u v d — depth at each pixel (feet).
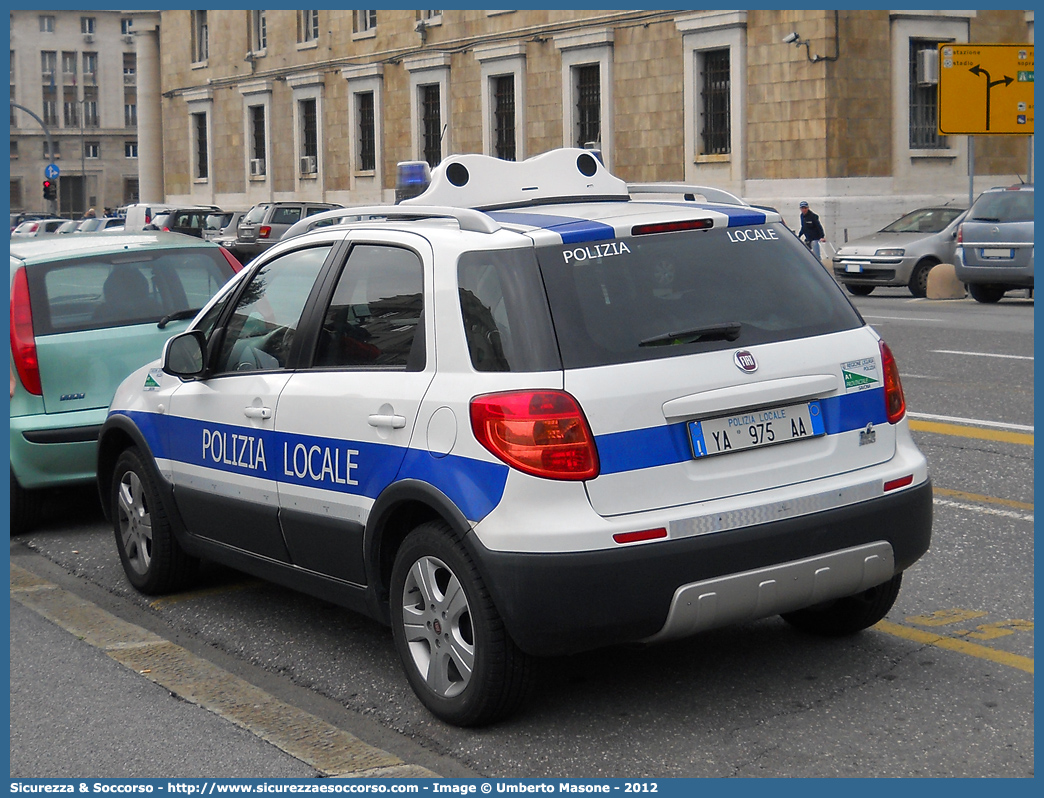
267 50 153.38
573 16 111.55
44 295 23.72
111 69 374.02
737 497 13.78
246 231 105.40
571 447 13.17
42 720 15.05
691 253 14.60
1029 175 104.17
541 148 116.88
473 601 13.62
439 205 16.79
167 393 19.13
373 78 136.26
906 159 97.14
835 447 14.49
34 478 23.25
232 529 17.80
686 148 103.09
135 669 16.70
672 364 13.71
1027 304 69.10
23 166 367.04
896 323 58.29
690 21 100.94
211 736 14.43
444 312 14.35
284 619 18.66
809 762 13.19
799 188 95.20
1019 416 32.99
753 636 16.94
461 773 13.26
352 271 16.02
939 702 14.61
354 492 15.15
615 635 13.32
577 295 13.79
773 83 96.27
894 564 14.69
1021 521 22.54
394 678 16.07
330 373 15.85
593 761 13.39
